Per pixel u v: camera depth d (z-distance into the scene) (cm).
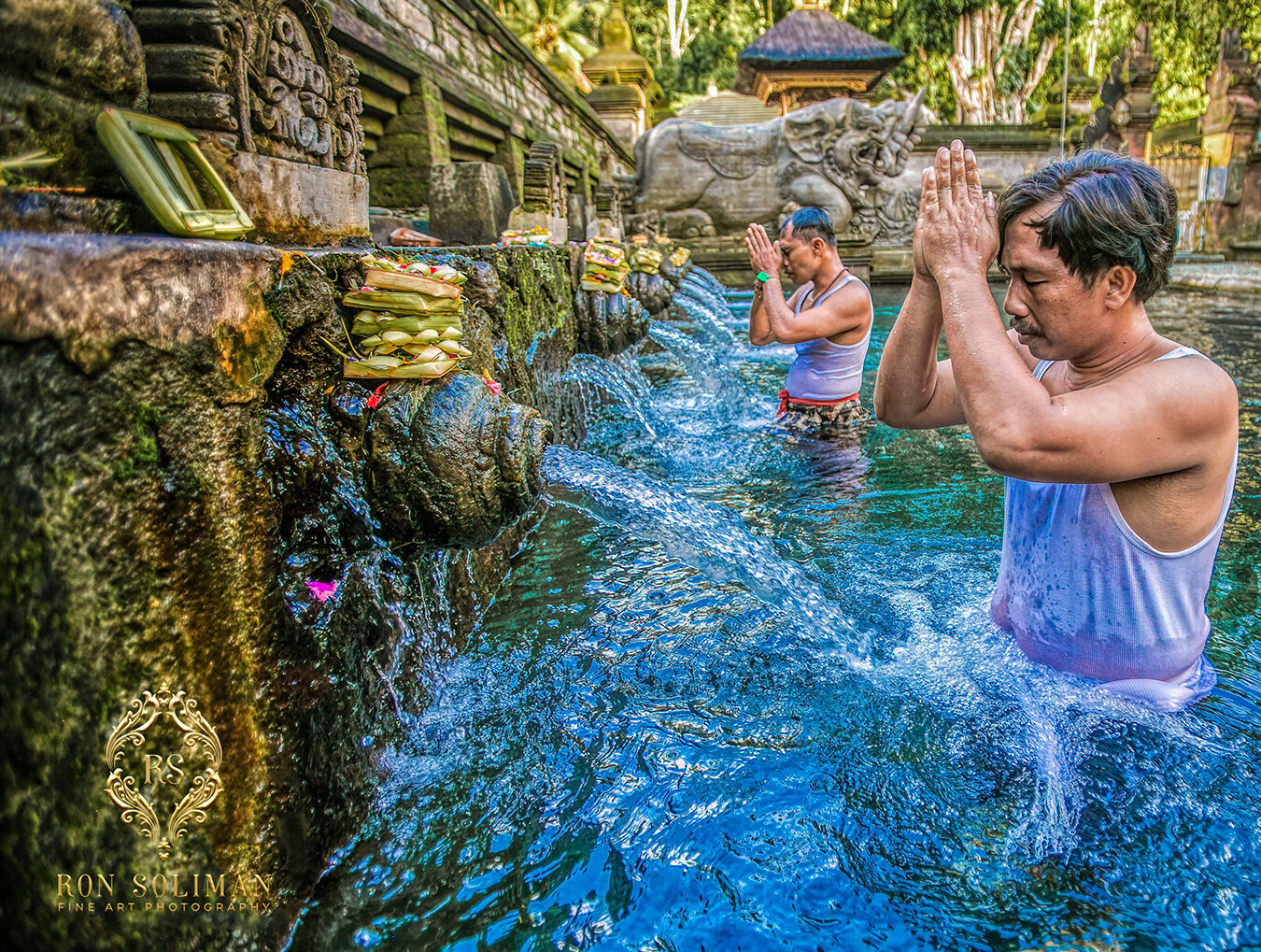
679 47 3078
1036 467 142
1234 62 1573
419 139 709
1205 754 158
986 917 129
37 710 89
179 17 168
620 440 434
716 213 1455
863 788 158
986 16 2827
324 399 164
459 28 851
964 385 147
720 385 578
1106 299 142
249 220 158
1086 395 142
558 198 654
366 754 159
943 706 179
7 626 86
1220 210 1602
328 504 155
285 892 128
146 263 106
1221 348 650
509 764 170
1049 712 168
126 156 131
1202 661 180
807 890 135
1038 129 1681
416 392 171
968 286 151
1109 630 166
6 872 87
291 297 150
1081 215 135
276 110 199
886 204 1451
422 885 138
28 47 121
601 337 512
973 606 214
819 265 425
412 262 227
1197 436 141
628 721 183
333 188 230
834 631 215
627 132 2044
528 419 185
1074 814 147
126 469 102
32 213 116
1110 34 2831
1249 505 296
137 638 102
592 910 132
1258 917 126
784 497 327
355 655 159
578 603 245
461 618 224
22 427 88
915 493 326
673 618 232
